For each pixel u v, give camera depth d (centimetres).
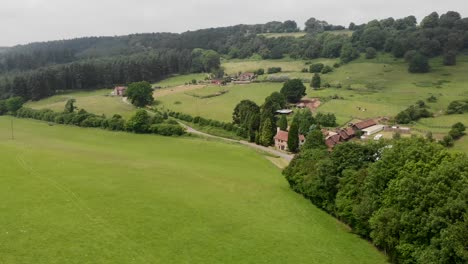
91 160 10694
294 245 6303
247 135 16450
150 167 10531
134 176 9356
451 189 5250
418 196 5453
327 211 8131
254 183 9888
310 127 15838
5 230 5897
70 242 5706
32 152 10994
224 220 7069
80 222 6388
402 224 5497
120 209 7069
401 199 5600
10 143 12975
